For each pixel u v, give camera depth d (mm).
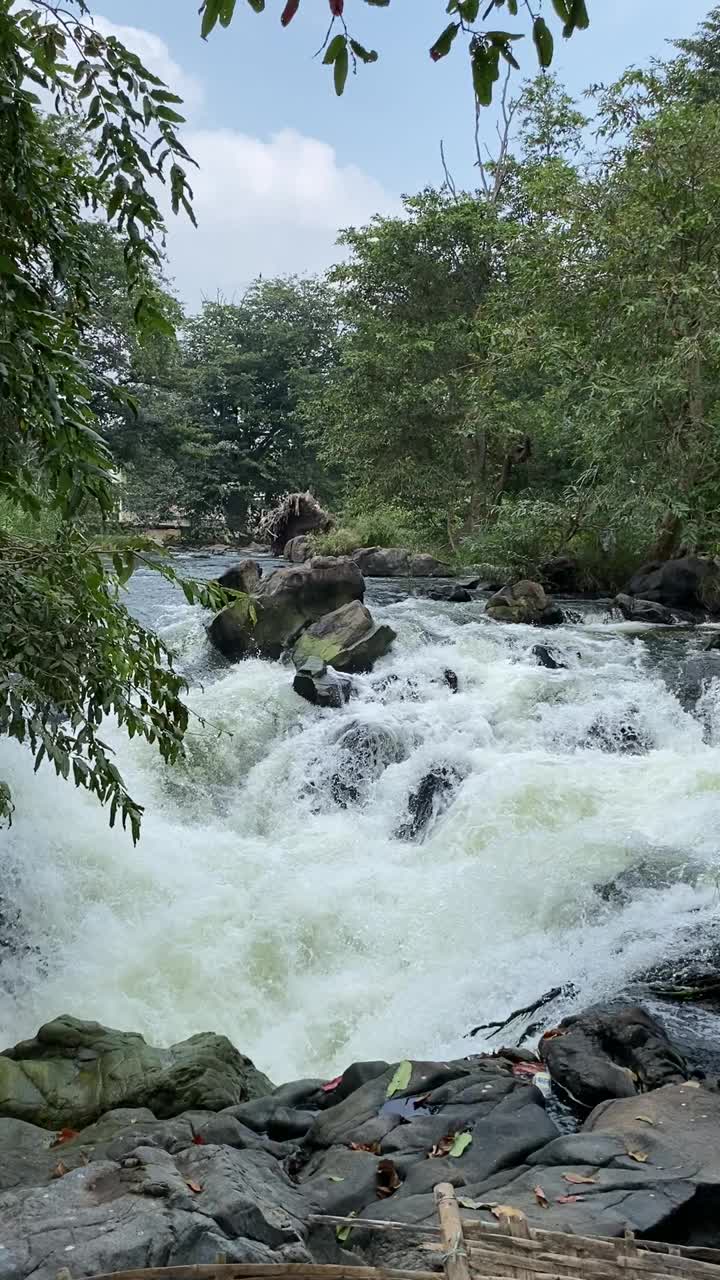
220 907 6059
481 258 20984
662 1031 4285
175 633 10172
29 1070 4074
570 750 8141
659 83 14125
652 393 12750
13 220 3275
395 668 9250
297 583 10000
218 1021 5367
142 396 27609
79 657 3494
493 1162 3139
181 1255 2344
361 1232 2684
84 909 6020
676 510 12945
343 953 5820
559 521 14758
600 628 11586
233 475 34625
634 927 5562
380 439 21953
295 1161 3344
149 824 7000
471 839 6676
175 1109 3900
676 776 7301
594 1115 3480
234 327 36688
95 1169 2766
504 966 5480
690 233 13594
